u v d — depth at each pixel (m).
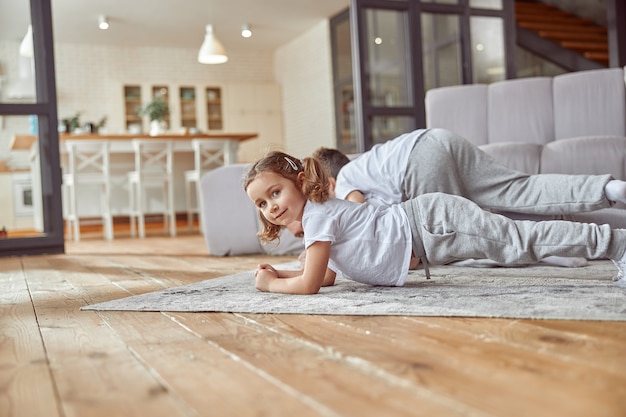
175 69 10.45
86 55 9.95
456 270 2.37
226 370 1.12
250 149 10.72
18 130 4.48
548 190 2.21
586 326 1.31
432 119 4.09
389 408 0.88
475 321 1.41
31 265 3.69
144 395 1.00
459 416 0.84
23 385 1.09
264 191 1.83
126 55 10.17
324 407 0.89
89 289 2.43
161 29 9.32
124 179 7.50
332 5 8.62
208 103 10.54
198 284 2.27
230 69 10.83
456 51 5.27
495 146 3.42
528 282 1.93
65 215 7.33
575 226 1.75
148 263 3.49
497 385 0.95
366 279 1.93
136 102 10.09
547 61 8.10
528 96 3.88
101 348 1.34
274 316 1.59
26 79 4.49
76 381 1.10
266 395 0.96
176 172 7.62
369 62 4.99
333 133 9.44
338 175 2.47
